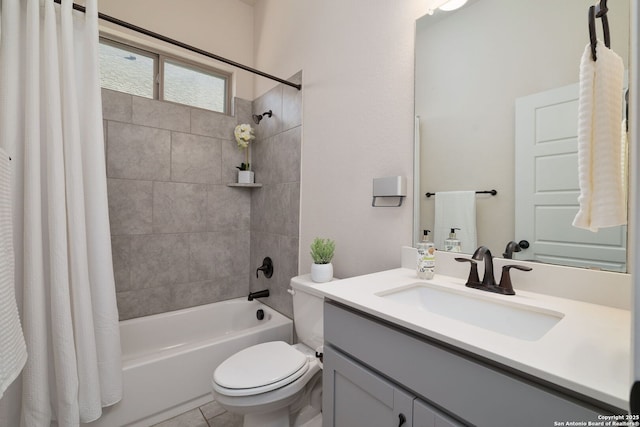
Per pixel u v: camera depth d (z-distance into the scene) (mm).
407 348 713
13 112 1192
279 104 2188
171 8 2182
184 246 2225
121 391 1389
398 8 1353
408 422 704
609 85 617
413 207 1290
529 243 957
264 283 2363
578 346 564
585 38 856
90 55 1367
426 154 1245
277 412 1319
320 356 1369
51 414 1243
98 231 1354
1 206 675
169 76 2244
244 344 1824
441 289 1015
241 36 2527
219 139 2385
